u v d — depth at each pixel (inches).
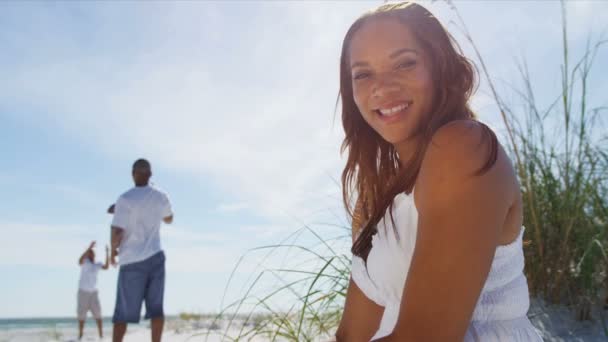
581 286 112.2
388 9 47.1
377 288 51.1
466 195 36.7
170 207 209.6
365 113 47.9
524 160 124.6
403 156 50.6
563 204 118.6
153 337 200.4
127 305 198.1
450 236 36.5
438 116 44.7
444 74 45.8
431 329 36.1
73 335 402.3
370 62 46.4
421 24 45.9
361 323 56.6
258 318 109.8
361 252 53.2
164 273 205.8
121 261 200.8
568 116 123.8
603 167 121.3
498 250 42.1
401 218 45.8
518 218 41.9
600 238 113.8
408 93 45.3
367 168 57.8
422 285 36.8
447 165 37.7
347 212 61.4
